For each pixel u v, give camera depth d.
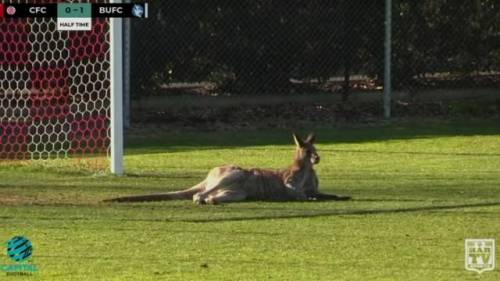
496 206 37.09
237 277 26.53
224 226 33.16
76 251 29.44
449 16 67.56
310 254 29.16
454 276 26.75
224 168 38.53
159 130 59.69
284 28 65.25
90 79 57.34
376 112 65.50
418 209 36.41
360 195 39.84
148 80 63.25
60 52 57.66
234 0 64.31
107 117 55.09
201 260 28.41
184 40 63.72
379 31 66.69
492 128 61.19
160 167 47.47
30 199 38.53
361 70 67.00
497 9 68.12
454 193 40.12
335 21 66.12
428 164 48.28
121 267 27.58
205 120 62.41
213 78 64.75
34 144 53.19
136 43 62.66
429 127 61.47
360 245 30.34
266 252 29.38
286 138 57.25
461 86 68.75
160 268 27.47
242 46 64.81
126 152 52.22
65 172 45.91
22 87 57.81
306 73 66.06
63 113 55.72
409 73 67.44
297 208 36.62
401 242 30.77
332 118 63.91
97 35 57.62
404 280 26.33
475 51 68.31
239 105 65.12
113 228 32.72
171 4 63.19
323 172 45.88
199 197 37.59
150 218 34.50
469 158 50.16
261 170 38.81
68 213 35.41
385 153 51.69
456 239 31.20
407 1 66.75
